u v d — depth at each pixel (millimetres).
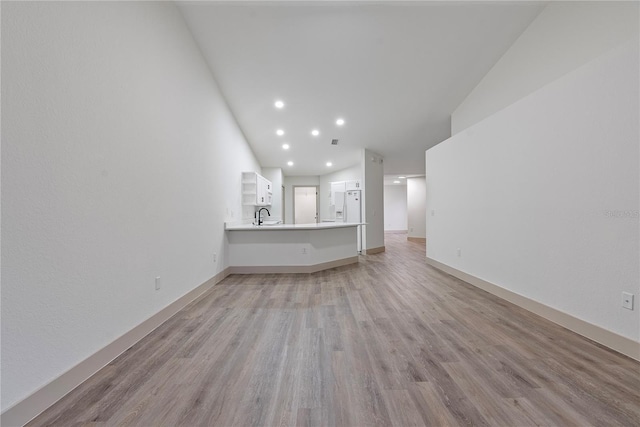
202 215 3334
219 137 3980
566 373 1621
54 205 1411
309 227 4371
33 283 1304
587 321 2088
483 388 1487
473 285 3646
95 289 1681
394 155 6969
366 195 6457
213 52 3354
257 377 1609
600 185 1982
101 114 1737
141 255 2139
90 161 1647
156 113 2354
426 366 1710
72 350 1512
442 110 4754
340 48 3359
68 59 1494
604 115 1946
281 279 4059
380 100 4434
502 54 3492
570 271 2227
